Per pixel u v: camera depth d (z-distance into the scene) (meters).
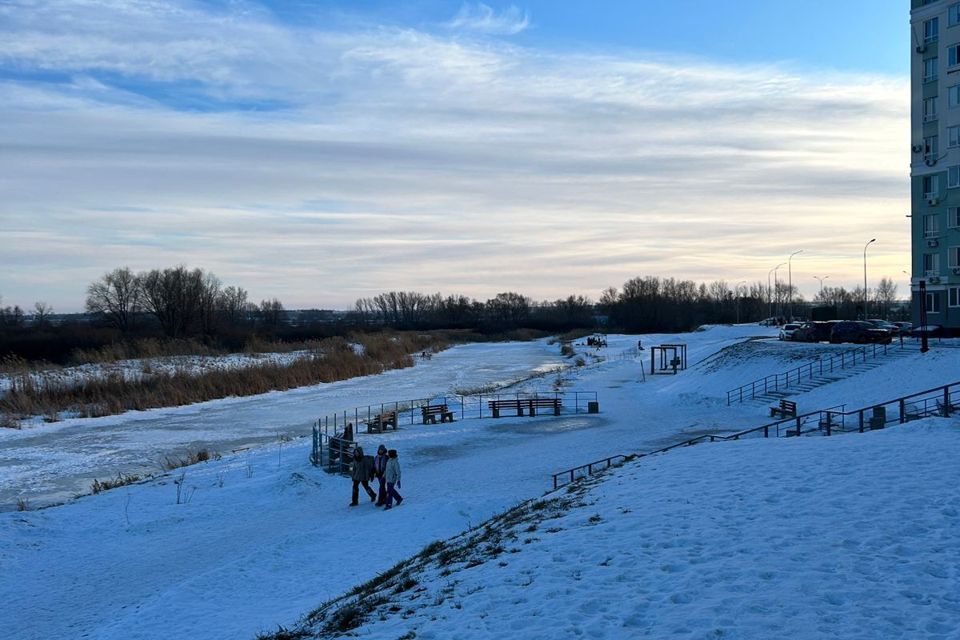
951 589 8.61
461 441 36.41
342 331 125.31
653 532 11.53
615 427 38.66
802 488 13.57
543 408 47.84
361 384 70.00
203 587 15.18
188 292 100.75
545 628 8.28
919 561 9.49
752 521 11.67
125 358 76.06
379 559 16.58
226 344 93.69
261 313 163.62
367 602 11.18
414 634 8.76
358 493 24.80
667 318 151.62
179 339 91.88
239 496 25.81
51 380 57.25
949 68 50.72
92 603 16.30
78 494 29.38
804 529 11.04
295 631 11.01
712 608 8.31
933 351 38.50
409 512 20.97
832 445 18.33
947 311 51.03
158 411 52.28
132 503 25.27
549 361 98.62
